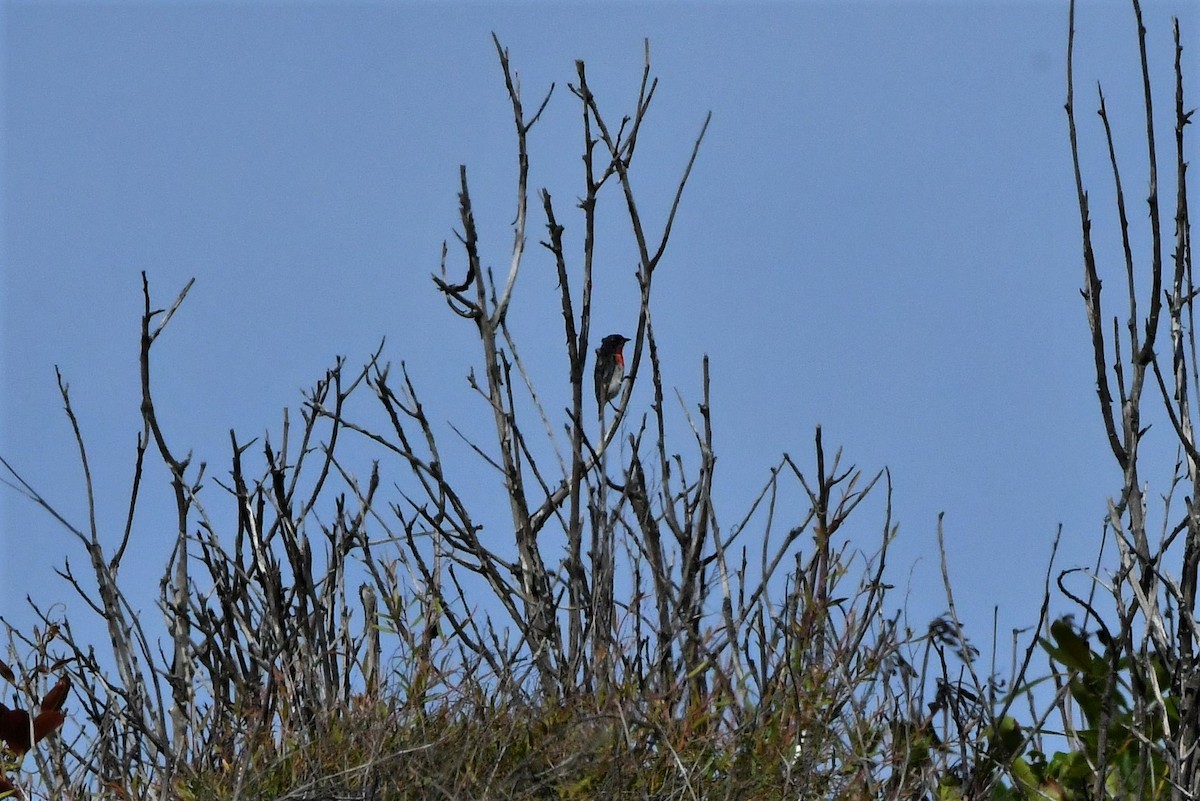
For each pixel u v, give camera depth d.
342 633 12.23
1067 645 11.02
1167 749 9.85
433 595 12.10
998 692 11.12
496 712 11.49
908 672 11.26
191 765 11.43
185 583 11.92
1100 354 10.49
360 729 11.26
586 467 12.59
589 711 11.20
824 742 10.98
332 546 12.64
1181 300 10.63
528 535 12.85
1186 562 10.03
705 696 11.47
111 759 11.44
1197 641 9.91
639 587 11.98
